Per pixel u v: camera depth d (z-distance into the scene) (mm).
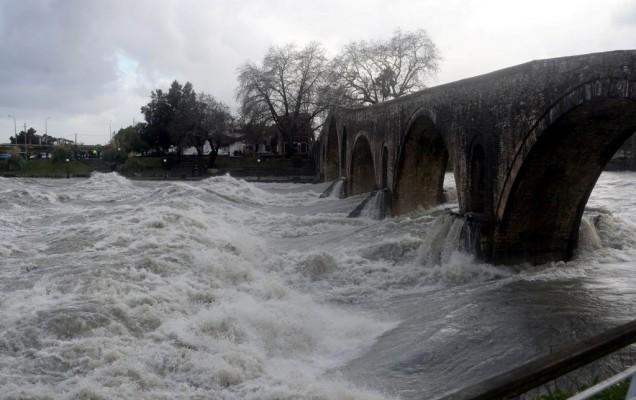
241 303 13977
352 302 16375
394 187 29750
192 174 76688
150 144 91375
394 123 29719
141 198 40125
